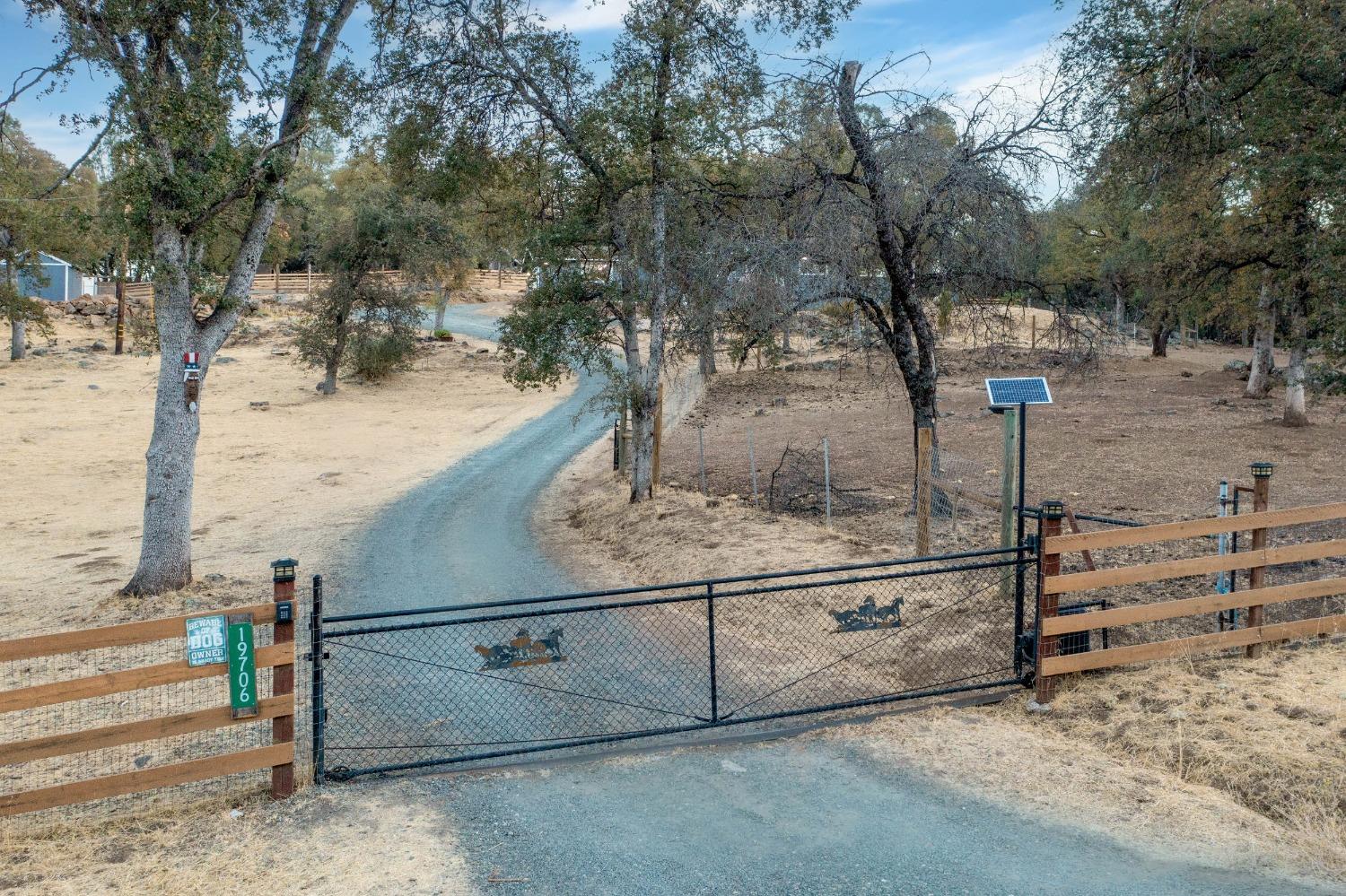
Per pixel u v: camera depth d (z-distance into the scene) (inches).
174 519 594.9
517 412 1589.6
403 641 440.8
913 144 590.6
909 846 215.6
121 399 1642.5
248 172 566.3
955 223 607.5
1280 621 356.2
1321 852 201.8
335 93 629.0
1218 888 191.3
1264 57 649.6
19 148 635.5
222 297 594.6
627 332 813.9
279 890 200.1
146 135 540.4
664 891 198.2
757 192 658.2
